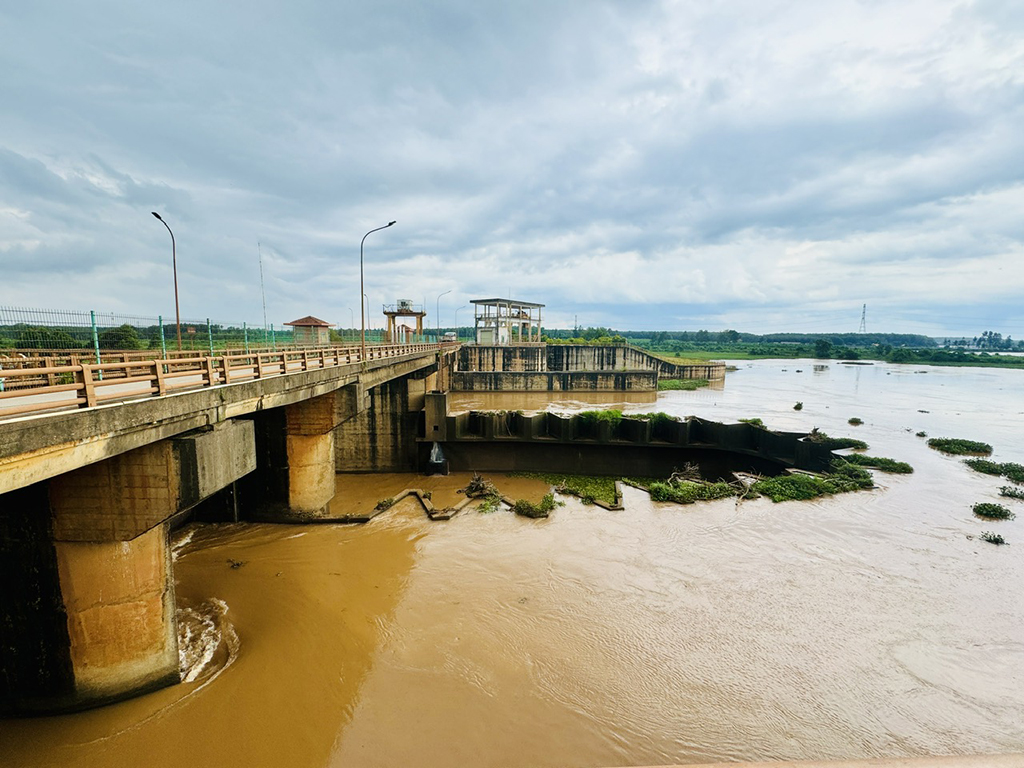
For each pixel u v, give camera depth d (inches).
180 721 539.5
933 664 657.0
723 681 620.7
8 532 527.8
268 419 1063.6
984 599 798.5
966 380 4229.8
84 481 528.4
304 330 1856.5
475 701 577.6
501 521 1089.4
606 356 3762.3
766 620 739.4
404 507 1177.4
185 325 1087.0
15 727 535.5
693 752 521.7
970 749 531.5
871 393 3314.5
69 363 808.3
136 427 496.4
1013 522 1090.7
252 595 782.5
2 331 756.6
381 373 1326.3
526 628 710.5
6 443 361.4
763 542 986.1
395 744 520.1
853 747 532.4
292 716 549.3
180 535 1023.0
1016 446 1815.9
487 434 1598.2
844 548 963.3
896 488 1304.1
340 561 901.8
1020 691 615.2
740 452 1550.2
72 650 545.6
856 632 715.4
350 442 1569.9
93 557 540.4
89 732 526.9
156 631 577.0
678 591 809.5
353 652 652.1
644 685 610.5
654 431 1657.2
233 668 617.0
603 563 896.9
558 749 519.5
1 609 536.1
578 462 1598.2
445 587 813.2
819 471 1422.2
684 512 1141.1
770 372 5044.3
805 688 612.7
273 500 1080.2
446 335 4699.8
